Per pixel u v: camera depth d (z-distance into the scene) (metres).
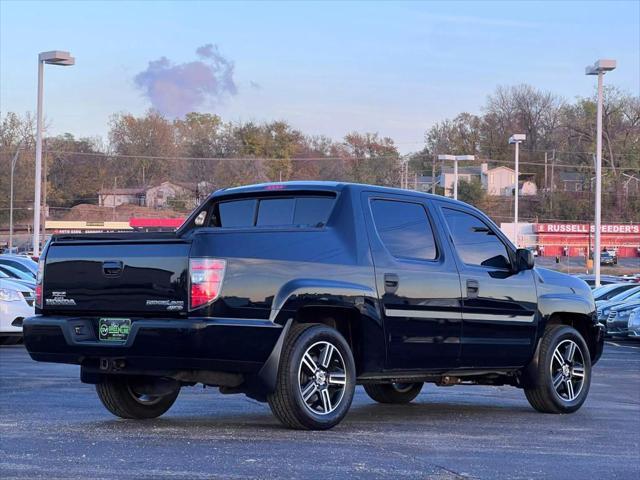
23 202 107.81
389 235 8.93
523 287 10.09
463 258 9.60
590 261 75.81
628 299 30.44
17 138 108.44
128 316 7.96
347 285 8.33
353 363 8.34
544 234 100.62
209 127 144.75
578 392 10.55
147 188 126.31
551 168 123.81
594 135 126.06
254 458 6.77
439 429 8.62
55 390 11.28
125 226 101.69
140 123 134.62
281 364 7.89
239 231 7.88
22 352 17.84
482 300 9.59
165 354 7.67
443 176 127.19
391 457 7.02
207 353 7.59
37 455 6.77
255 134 134.00
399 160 130.88
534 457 7.33
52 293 8.36
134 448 7.09
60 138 128.75
